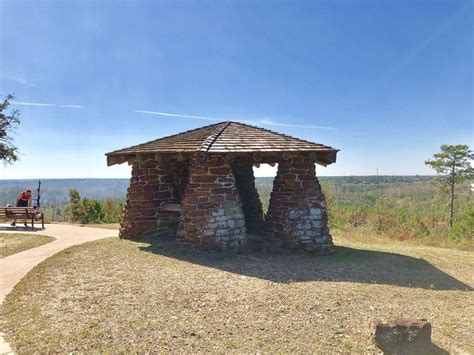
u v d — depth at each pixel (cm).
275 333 420
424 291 613
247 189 1249
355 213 4750
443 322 476
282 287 582
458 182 4044
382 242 1395
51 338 405
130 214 1048
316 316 469
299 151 886
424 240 1697
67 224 1675
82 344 392
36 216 1417
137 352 375
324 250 919
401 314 493
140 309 483
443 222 4191
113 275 641
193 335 413
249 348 387
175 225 1098
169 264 720
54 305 504
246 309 486
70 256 802
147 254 813
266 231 990
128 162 1123
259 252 883
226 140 922
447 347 407
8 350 382
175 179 1118
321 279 646
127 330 423
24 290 575
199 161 839
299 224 918
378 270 748
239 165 1238
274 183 1001
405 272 748
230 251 848
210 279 615
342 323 451
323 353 380
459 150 3891
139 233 1038
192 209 863
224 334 416
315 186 945
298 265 754
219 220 854
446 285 662
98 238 1109
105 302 509
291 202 942
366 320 464
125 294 539
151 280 607
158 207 1073
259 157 888
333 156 972
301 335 417
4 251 905
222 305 498
